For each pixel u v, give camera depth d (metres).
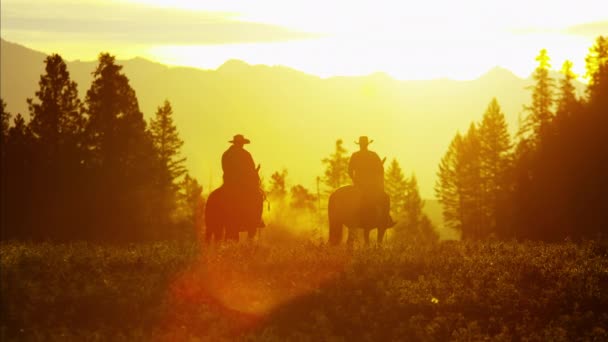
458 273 19.81
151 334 16.19
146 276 19.72
